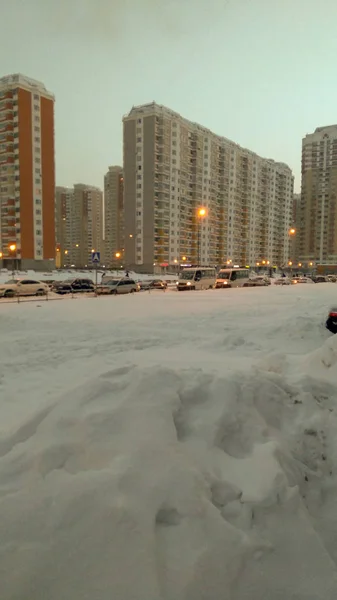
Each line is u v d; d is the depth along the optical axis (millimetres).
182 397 3086
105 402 2951
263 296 22812
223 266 109750
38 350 7840
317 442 3090
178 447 2504
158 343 8648
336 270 118938
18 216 77562
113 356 7238
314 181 125750
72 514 1937
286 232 137375
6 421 4039
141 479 2174
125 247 95875
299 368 4777
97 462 2357
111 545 1809
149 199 90625
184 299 20828
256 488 2334
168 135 90938
